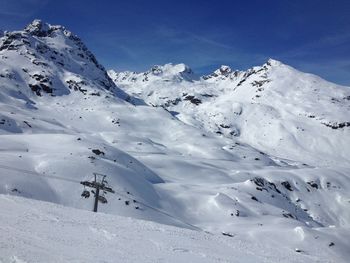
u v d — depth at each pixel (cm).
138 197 9569
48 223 1778
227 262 1862
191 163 17912
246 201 12412
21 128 17425
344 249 8681
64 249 1359
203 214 10769
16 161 8975
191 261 1684
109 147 13050
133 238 1900
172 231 2392
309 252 8200
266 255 2405
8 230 1462
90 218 2195
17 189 7706
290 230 9119
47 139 12319
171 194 11544
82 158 10106
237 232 9100
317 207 19000
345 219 19050
